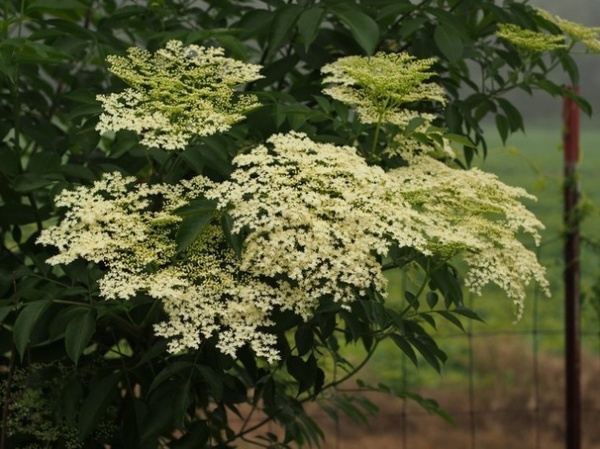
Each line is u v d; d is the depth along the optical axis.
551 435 6.41
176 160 2.54
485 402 6.72
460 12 3.39
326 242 2.12
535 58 3.18
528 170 9.52
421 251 2.28
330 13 2.82
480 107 3.34
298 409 3.08
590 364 6.53
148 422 2.44
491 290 7.74
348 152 2.30
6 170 2.76
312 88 2.95
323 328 2.49
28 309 2.30
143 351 2.73
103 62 3.01
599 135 11.41
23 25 3.64
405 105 3.01
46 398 2.85
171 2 3.33
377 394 6.71
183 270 2.25
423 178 2.49
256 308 2.25
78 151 3.29
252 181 2.15
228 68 2.43
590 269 5.86
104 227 2.28
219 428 3.03
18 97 2.92
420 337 2.60
